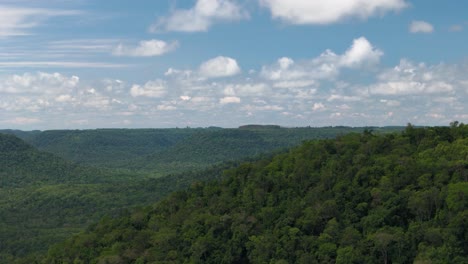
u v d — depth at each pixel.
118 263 133.00
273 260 119.88
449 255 103.94
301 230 126.75
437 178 127.31
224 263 126.88
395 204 121.81
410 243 111.88
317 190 137.00
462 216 109.31
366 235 118.50
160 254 132.50
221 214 143.88
